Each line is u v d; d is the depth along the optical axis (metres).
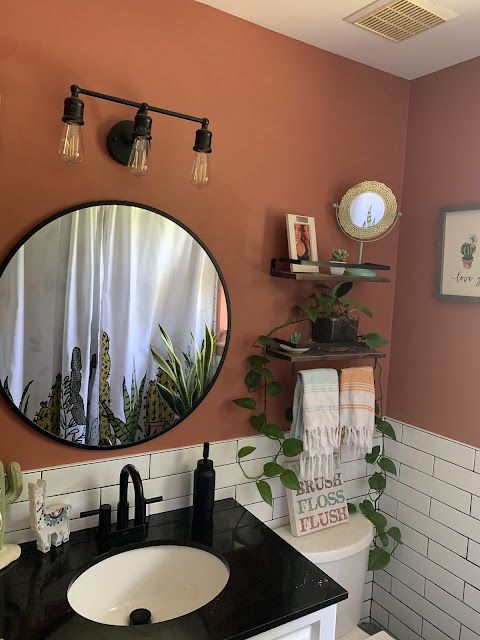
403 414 2.14
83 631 1.13
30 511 1.40
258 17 1.69
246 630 1.16
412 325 2.11
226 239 1.74
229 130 1.71
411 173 2.12
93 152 1.49
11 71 1.36
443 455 1.98
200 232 1.69
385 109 2.07
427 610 2.04
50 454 1.50
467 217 1.88
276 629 1.23
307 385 1.79
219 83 1.68
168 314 1.64
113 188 1.52
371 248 2.11
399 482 2.15
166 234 1.61
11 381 1.42
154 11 1.54
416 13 1.61
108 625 1.16
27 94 1.38
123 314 1.56
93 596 1.39
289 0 1.58
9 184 1.38
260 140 1.78
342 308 1.97
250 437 1.85
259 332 1.84
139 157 1.36
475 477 1.87
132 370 1.59
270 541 1.55
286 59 1.81
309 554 1.75
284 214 1.86
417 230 2.09
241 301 1.79
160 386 1.64
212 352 1.73
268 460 1.89
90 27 1.45
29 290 1.42
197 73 1.63
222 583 1.41
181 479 1.72
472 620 1.88
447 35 1.74
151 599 1.49
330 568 1.79
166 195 1.61
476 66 1.87
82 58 1.45
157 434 1.65
